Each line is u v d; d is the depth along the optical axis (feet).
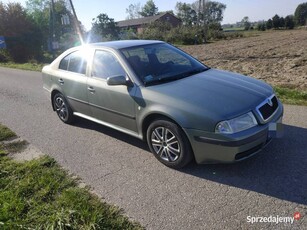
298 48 65.16
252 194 10.83
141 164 13.74
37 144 16.92
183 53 17.07
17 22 90.27
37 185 12.11
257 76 35.76
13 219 10.10
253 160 13.05
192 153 12.39
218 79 13.85
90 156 14.94
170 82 13.76
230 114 11.14
